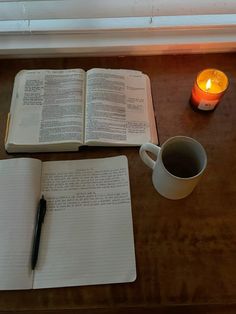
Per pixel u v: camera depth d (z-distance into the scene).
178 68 0.78
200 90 0.67
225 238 0.59
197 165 0.58
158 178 0.58
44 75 0.73
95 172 0.64
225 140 0.69
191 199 0.62
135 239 0.58
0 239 0.56
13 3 0.70
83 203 0.61
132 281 0.54
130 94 0.72
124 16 0.74
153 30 0.78
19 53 0.78
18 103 0.69
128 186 0.63
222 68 0.79
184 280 0.55
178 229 0.59
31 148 0.65
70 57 0.79
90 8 0.72
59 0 0.71
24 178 0.61
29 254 0.56
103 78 0.72
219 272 0.56
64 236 0.58
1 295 0.53
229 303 0.54
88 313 0.59
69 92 0.70
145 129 0.68
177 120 0.71
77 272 0.55
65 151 0.66
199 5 0.73
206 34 0.79
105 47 0.78
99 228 0.59
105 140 0.65
